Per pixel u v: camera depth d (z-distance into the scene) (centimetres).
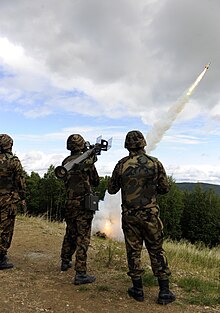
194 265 845
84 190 582
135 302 511
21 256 715
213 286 620
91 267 666
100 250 791
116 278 605
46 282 573
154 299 525
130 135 543
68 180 590
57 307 483
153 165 529
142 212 518
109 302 507
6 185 630
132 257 525
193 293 568
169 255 870
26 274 608
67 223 622
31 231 958
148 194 523
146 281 587
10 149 643
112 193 566
